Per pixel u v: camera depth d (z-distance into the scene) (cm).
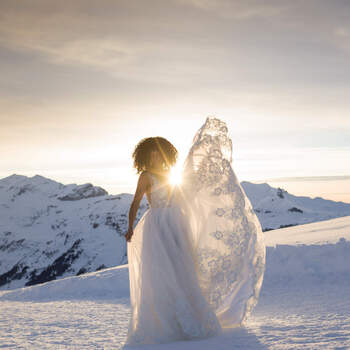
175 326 364
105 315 599
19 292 1045
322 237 1118
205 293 398
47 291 1020
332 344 290
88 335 427
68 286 1023
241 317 401
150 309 368
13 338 429
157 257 378
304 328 362
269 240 1285
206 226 408
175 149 415
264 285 773
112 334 427
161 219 391
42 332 461
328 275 767
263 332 356
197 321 361
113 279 1032
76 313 638
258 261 418
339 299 562
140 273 383
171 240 385
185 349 315
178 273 376
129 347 351
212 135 429
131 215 399
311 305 538
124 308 686
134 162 409
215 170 420
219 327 367
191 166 417
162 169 407
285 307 549
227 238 409
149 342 359
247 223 420
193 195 409
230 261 407
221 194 417
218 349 304
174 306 366
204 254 402
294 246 903
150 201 402
